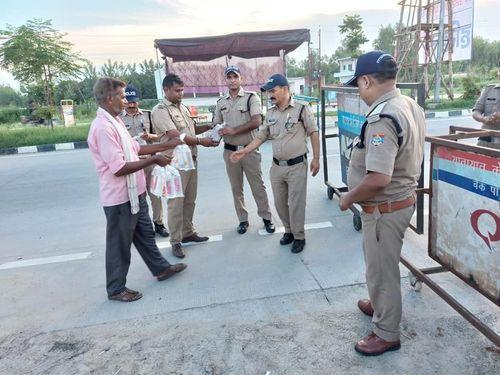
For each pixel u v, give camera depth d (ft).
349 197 6.72
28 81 59.11
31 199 20.58
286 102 11.54
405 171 6.80
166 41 37.37
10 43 55.83
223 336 8.52
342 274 10.71
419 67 63.31
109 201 9.62
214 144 12.53
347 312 9.04
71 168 27.91
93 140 9.29
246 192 18.94
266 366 7.57
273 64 42.14
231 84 13.10
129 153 9.55
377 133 6.32
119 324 9.25
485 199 7.18
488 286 7.49
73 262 12.77
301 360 7.66
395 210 6.98
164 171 11.29
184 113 12.50
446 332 8.13
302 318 8.93
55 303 10.37
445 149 8.04
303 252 12.21
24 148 38.14
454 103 51.49
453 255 8.34
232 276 11.11
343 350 7.85
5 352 8.52
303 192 11.87
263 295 10.00
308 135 12.01
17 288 11.28
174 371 7.64
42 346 8.64
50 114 52.39
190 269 11.72
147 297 10.34
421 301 9.18
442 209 8.48
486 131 9.13
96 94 9.21
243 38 36.68
